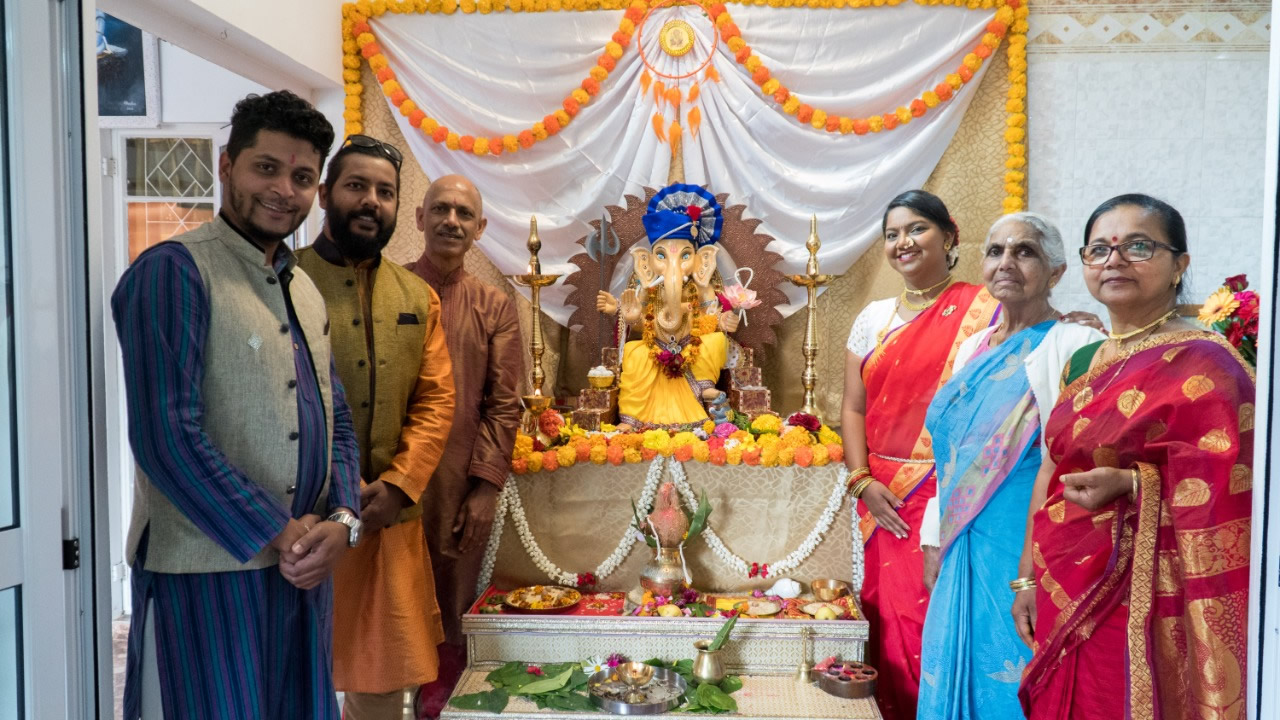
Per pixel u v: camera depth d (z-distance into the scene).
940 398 2.54
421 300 2.60
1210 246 3.72
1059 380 2.35
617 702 2.60
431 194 2.95
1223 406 1.74
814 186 3.63
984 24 3.57
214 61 3.02
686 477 3.16
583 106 3.71
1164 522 1.80
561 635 2.88
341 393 2.10
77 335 1.69
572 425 3.33
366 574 2.54
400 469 2.47
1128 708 1.82
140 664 1.78
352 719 2.72
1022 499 2.40
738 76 3.66
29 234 1.58
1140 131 3.71
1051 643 2.00
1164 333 1.90
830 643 2.86
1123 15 3.69
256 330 1.76
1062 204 3.75
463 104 3.68
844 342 3.76
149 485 1.74
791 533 3.15
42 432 1.60
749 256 3.57
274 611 1.80
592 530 3.17
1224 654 1.69
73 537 1.67
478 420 2.96
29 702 1.60
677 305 3.35
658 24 3.69
